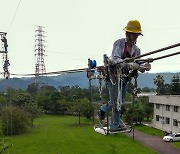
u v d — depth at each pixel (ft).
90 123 222.28
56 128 196.34
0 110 193.06
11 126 170.71
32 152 119.65
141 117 199.41
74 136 157.99
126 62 19.15
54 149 124.67
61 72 33.01
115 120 21.86
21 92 285.23
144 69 18.47
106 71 20.70
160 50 14.84
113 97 21.03
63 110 302.66
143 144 132.77
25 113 186.19
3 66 122.31
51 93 311.06
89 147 126.62
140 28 19.85
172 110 167.22
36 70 385.09
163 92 328.29
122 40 20.07
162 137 153.58
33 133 174.19
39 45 397.60
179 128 159.74
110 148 122.62
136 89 20.20
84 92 334.85
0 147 97.14
